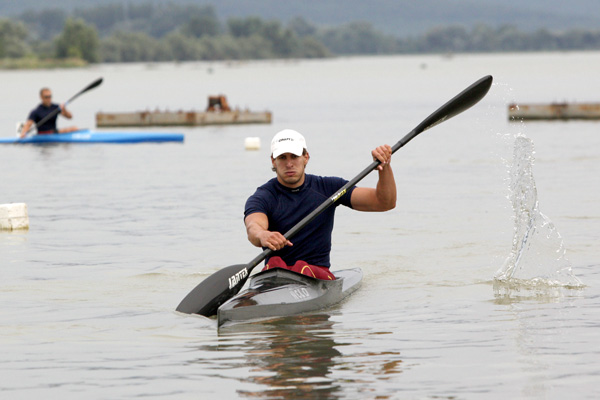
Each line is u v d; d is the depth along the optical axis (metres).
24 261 33.22
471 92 30.38
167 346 21.77
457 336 22.09
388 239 36.53
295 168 26.47
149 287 28.77
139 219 42.88
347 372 19.25
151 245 36.09
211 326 23.73
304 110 142.00
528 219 31.41
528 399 17.33
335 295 26.50
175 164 69.00
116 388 18.55
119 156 76.31
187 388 18.44
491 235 36.78
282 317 24.66
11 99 193.38
